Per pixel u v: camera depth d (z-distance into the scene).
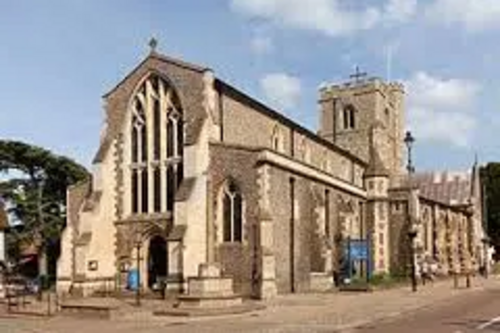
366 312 34.19
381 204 74.44
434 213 87.38
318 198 54.50
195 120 47.62
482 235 108.69
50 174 74.75
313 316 32.22
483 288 57.22
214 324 29.31
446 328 25.78
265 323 29.25
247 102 52.34
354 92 85.94
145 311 35.72
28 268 70.06
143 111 50.62
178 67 49.09
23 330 28.66
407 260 75.31
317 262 53.47
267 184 45.72
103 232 49.56
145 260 48.91
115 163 50.81
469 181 105.31
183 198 45.41
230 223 46.25
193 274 44.38
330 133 86.81
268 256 44.47
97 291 47.78
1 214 51.28
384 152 85.31
